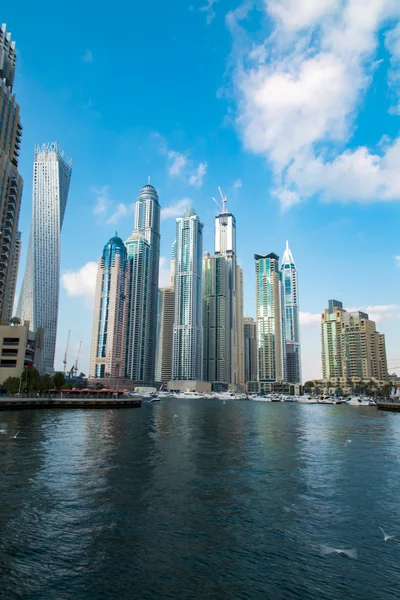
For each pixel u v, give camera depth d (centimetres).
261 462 4331
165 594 1652
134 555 1998
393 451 5181
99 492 3022
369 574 1845
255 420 10394
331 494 3098
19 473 3488
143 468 3884
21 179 15275
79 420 8425
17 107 15000
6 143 14325
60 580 1744
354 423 9688
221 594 1659
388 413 14412
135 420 9131
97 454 4522
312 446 5600
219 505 2797
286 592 1680
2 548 2031
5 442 5119
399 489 3253
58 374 15525
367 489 3247
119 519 2480
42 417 8775
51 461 4041
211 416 11644
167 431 7125
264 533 2309
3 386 12962
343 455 4850
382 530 2367
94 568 1858
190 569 1869
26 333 14375
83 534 2238
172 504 2797
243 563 1936
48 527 2320
